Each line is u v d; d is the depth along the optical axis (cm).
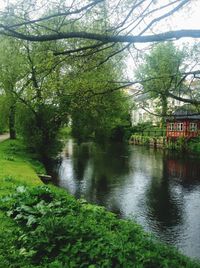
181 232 1399
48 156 2958
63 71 787
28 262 648
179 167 3109
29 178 1636
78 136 4359
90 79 804
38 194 1106
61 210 920
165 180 2472
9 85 2762
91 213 994
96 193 2008
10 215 911
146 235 868
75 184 2227
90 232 740
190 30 407
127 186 2234
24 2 471
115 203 1811
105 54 668
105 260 615
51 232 721
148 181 2422
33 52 678
